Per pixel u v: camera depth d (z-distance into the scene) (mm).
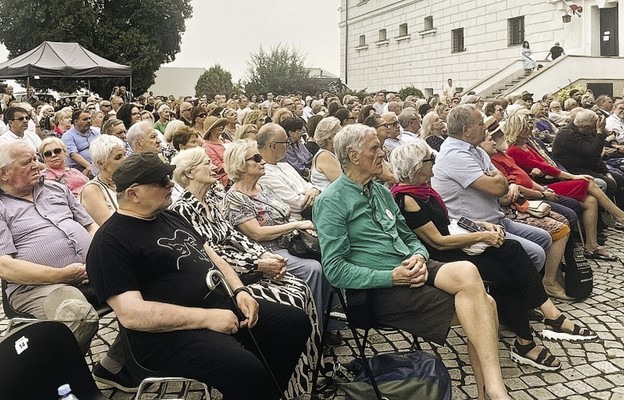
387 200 3736
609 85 20953
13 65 16609
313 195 4836
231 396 2803
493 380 3086
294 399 3617
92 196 4219
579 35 22688
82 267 3643
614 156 8375
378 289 3418
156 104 15734
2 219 3691
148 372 2865
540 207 5156
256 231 4184
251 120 8195
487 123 5656
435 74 29953
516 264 3980
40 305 3488
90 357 4266
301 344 3328
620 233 7402
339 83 37062
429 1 29828
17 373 2053
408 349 4293
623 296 5285
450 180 4586
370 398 3219
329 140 5418
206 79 38844
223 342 2830
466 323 3195
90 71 16906
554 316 4426
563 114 12102
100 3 32625
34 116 11328
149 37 33406
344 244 3461
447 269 3301
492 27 26016
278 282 3756
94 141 4344
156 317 2783
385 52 34062
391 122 6688
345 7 38000
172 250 3014
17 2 30812
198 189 3822
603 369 3961
